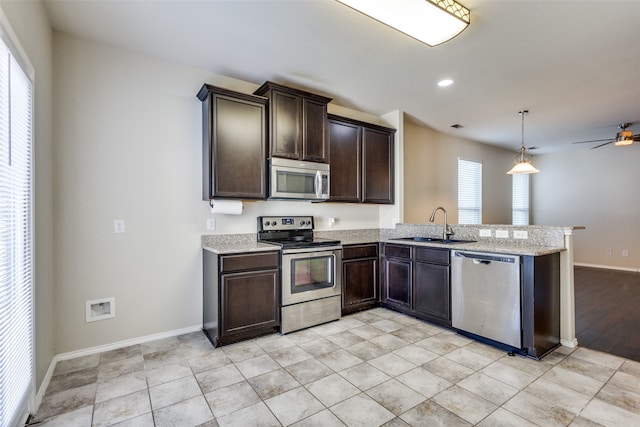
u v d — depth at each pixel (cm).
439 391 203
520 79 330
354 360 245
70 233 248
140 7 214
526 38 251
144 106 280
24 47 174
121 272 270
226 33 246
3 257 140
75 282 251
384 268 379
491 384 211
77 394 199
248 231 335
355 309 362
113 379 217
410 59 288
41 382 198
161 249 288
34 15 192
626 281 525
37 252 194
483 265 274
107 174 264
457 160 584
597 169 669
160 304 288
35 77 193
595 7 212
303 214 377
